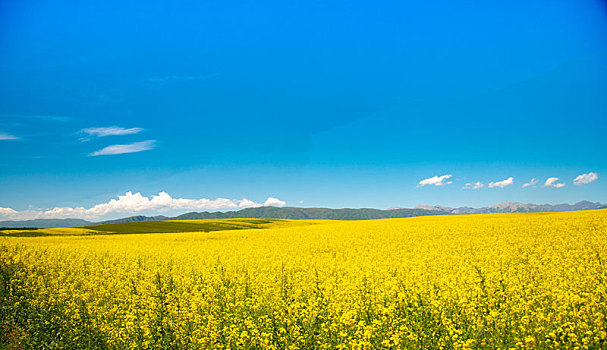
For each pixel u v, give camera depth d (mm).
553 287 11781
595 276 12477
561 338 7676
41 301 12148
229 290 12758
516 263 18469
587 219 36125
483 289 9984
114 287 14164
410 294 10461
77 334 10102
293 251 27016
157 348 9062
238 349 8367
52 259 20375
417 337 8078
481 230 33219
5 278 13820
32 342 10250
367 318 9453
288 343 8305
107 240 40281
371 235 35156
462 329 8406
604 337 7457
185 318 10062
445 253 22188
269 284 13203
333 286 12477
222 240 39438
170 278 13531
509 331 8289
